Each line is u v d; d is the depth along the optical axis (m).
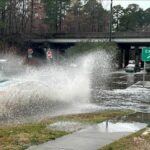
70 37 79.19
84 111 14.70
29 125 11.01
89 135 9.70
